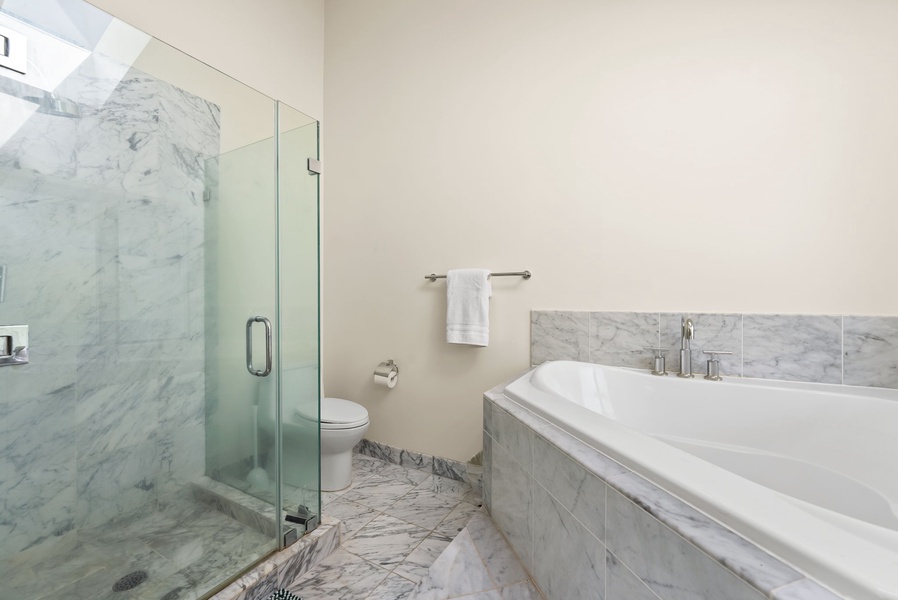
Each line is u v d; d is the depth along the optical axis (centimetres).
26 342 122
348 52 253
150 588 115
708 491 67
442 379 219
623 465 84
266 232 145
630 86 177
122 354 139
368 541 154
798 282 153
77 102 130
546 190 194
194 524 140
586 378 172
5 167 118
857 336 144
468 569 116
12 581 116
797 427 138
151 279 145
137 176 143
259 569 123
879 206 142
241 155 149
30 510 121
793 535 54
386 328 236
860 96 144
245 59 214
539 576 107
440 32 219
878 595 43
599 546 81
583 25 186
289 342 147
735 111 160
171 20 181
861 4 143
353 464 229
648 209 175
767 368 157
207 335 151
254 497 138
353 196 249
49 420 125
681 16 168
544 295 195
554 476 99
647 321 175
